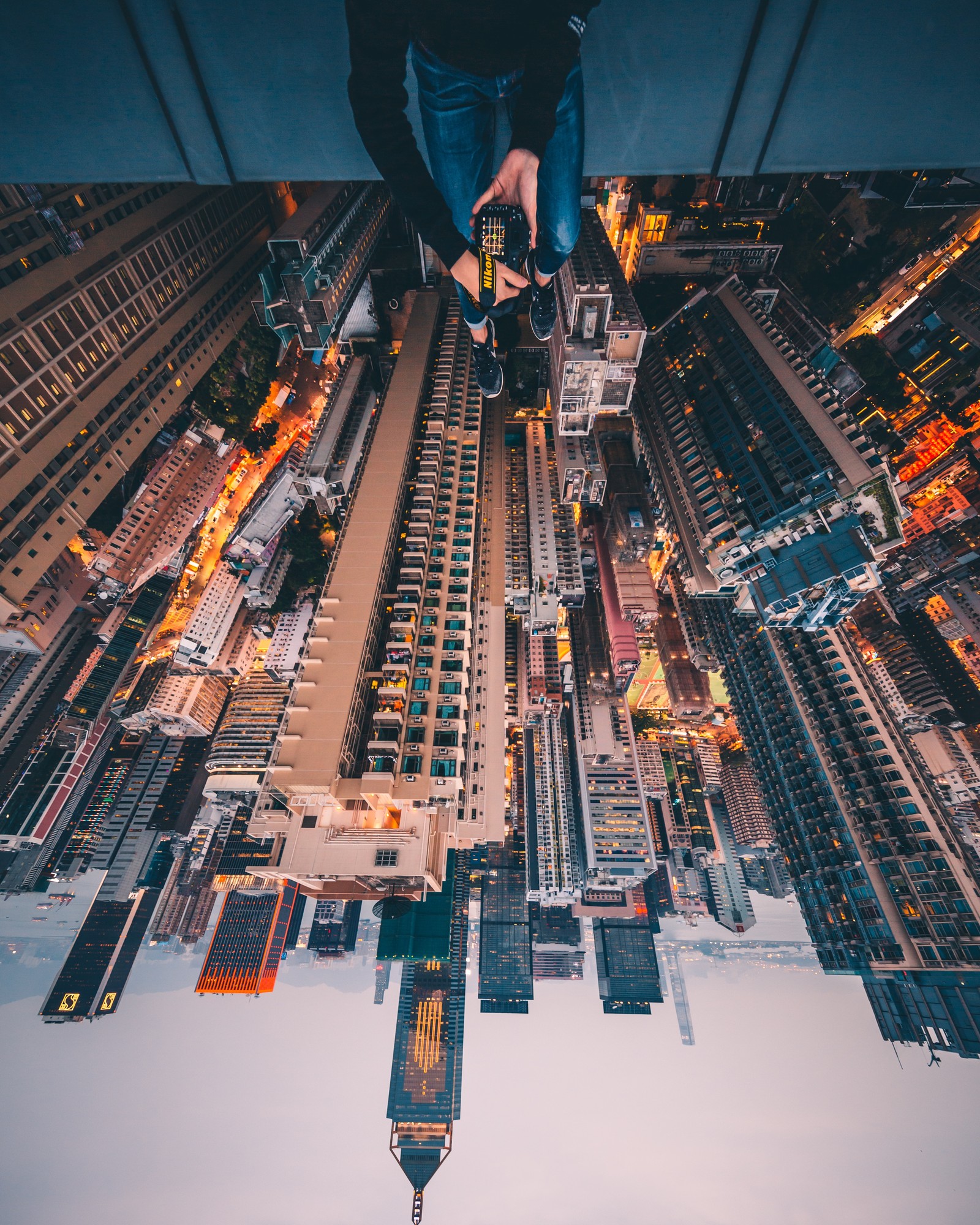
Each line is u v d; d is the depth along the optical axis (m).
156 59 10.41
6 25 9.87
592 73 10.85
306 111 11.21
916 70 10.56
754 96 11.23
